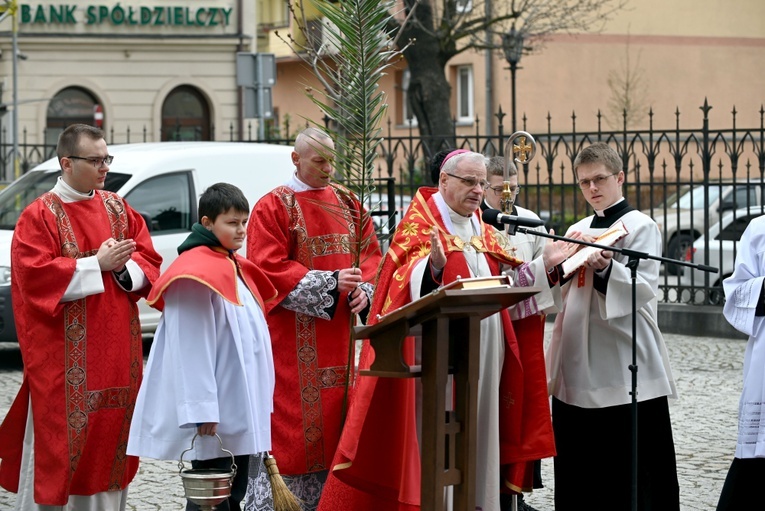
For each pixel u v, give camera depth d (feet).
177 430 17.97
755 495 19.57
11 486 20.20
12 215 39.88
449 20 64.95
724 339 44.96
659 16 105.81
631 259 18.69
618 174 20.59
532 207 83.15
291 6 24.86
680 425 29.89
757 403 19.27
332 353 21.66
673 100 106.52
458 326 16.25
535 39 76.23
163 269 38.70
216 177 40.32
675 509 20.65
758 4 108.88
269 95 50.49
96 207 20.31
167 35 101.65
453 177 19.24
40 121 98.07
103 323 19.86
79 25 99.04
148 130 102.01
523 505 22.62
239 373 18.28
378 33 22.07
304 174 21.94
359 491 19.10
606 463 20.52
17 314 19.80
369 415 18.57
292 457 21.47
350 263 22.02
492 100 100.37
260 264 21.35
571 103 102.58
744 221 54.29
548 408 19.38
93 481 19.84
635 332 18.63
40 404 19.58
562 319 20.74
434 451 15.89
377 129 21.94
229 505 18.72
